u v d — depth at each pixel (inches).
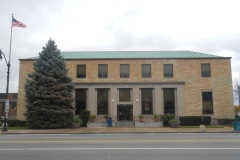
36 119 1229.1
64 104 1293.1
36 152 443.2
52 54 1344.7
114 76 1512.1
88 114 1409.9
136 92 1488.7
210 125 1362.0
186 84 1491.1
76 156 401.7
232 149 468.4
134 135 845.8
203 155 406.3
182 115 1454.2
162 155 407.2
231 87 1489.9
